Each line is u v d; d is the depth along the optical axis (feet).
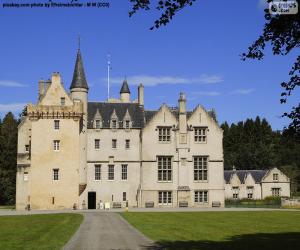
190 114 280.51
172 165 269.64
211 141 272.72
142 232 122.52
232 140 570.05
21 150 262.88
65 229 129.90
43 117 257.34
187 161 269.44
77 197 255.09
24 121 265.95
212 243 100.27
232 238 110.22
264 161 505.25
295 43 57.36
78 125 258.78
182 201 266.77
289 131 58.29
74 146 257.55
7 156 393.09
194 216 182.80
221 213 202.18
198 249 90.33
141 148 270.05
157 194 266.98
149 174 267.80
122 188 267.39
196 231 125.70
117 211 220.43
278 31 57.06
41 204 252.62
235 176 401.49
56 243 99.71
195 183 269.23
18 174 258.98
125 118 272.51
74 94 269.44
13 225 144.66
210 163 271.28
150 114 286.25
